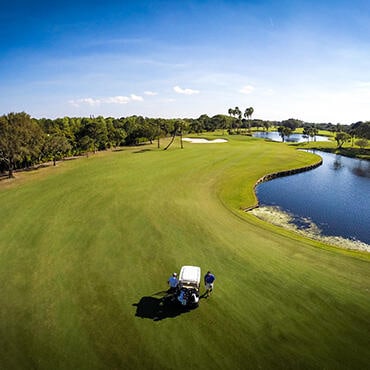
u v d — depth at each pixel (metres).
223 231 28.98
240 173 56.97
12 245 25.44
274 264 22.42
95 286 19.33
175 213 33.72
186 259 22.92
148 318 16.28
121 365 13.20
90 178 50.50
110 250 24.44
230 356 13.73
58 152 70.38
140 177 51.34
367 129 124.75
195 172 55.91
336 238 30.89
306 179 60.03
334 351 14.14
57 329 15.49
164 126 116.06
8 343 14.62
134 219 31.55
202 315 16.55
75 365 13.24
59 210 34.38
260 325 15.80
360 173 69.88
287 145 118.06
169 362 13.36
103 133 88.50
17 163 62.06
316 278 20.52
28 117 57.22
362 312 16.98
